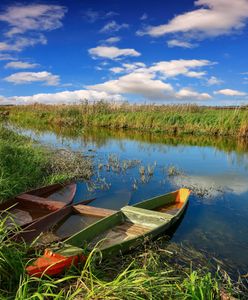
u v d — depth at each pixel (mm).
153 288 4184
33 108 43188
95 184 10641
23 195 8164
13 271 4348
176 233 6988
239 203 9117
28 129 26766
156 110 35969
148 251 5703
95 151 16984
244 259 5930
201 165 14273
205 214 8180
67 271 4602
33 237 5895
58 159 12602
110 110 36625
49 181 10062
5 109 45562
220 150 18578
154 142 21344
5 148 10766
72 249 4875
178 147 19406
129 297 3936
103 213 7199
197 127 26203
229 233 7074
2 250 4438
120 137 23609
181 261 5734
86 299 3873
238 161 15305
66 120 32469
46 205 7648
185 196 8836
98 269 5020
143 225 6875
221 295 4324
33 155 11711
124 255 5617
